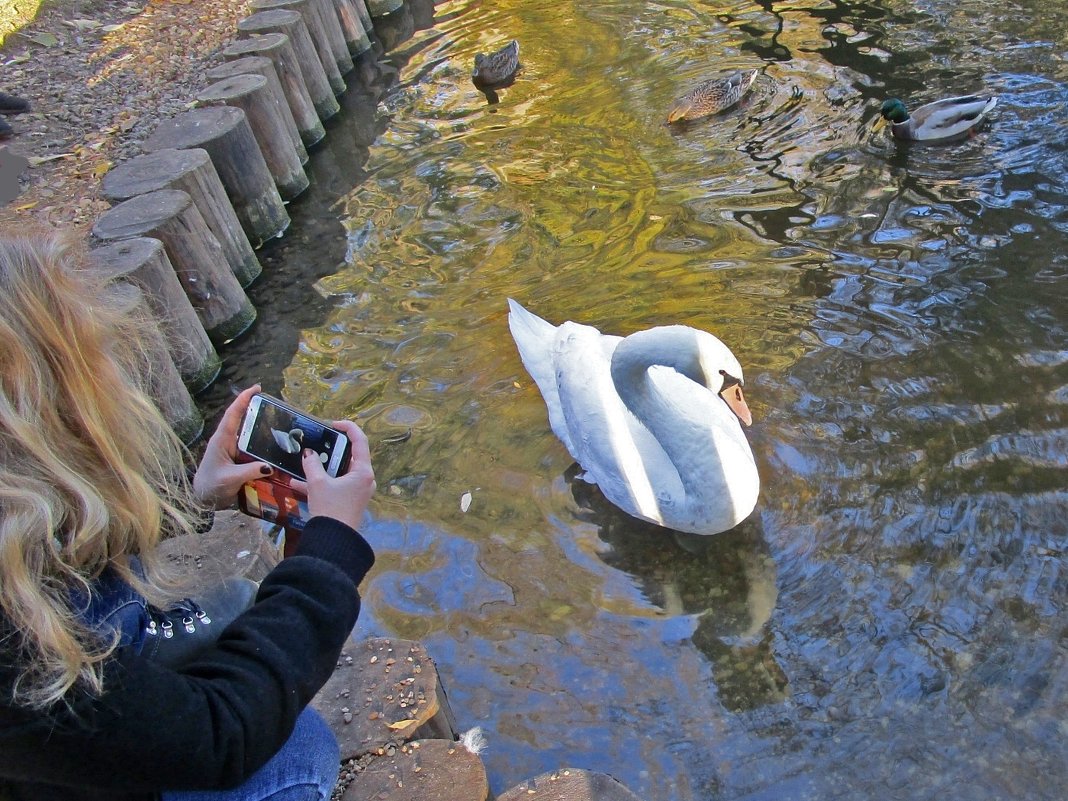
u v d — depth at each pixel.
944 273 5.66
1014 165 6.66
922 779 3.21
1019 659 3.53
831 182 6.82
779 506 4.33
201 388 5.90
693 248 6.30
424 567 4.29
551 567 4.24
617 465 4.37
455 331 5.93
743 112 8.05
